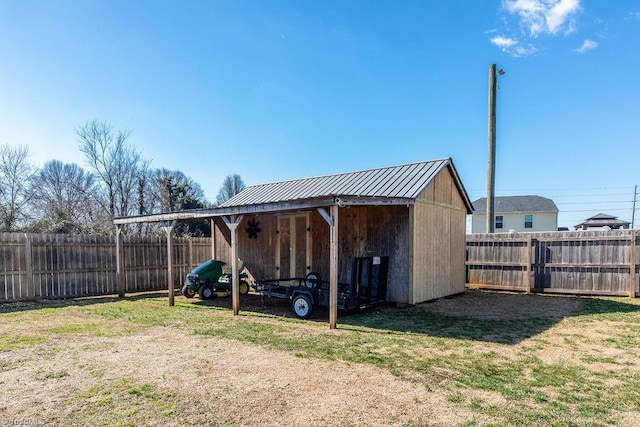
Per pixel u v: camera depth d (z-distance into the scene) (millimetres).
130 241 11172
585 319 6824
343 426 2814
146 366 4180
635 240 9477
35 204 24125
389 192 8758
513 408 3117
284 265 10633
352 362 4297
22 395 3395
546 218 32812
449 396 3352
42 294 9508
